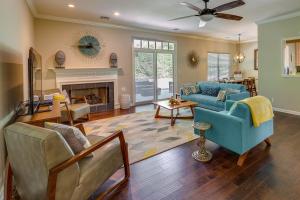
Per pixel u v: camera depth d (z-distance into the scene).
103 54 5.89
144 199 1.86
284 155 2.68
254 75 9.22
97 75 5.77
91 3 4.05
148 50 6.96
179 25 6.07
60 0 3.88
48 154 1.34
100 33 5.79
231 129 2.47
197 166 2.45
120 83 6.32
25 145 1.44
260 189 1.96
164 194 1.92
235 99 4.54
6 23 2.28
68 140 1.63
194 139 3.34
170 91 7.73
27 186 1.65
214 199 1.84
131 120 4.64
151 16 5.01
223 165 2.46
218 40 8.99
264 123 2.75
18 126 1.56
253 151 2.83
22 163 1.56
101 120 4.73
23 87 3.31
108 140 1.86
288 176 2.18
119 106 6.27
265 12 4.75
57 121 2.40
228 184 2.06
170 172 2.32
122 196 1.90
